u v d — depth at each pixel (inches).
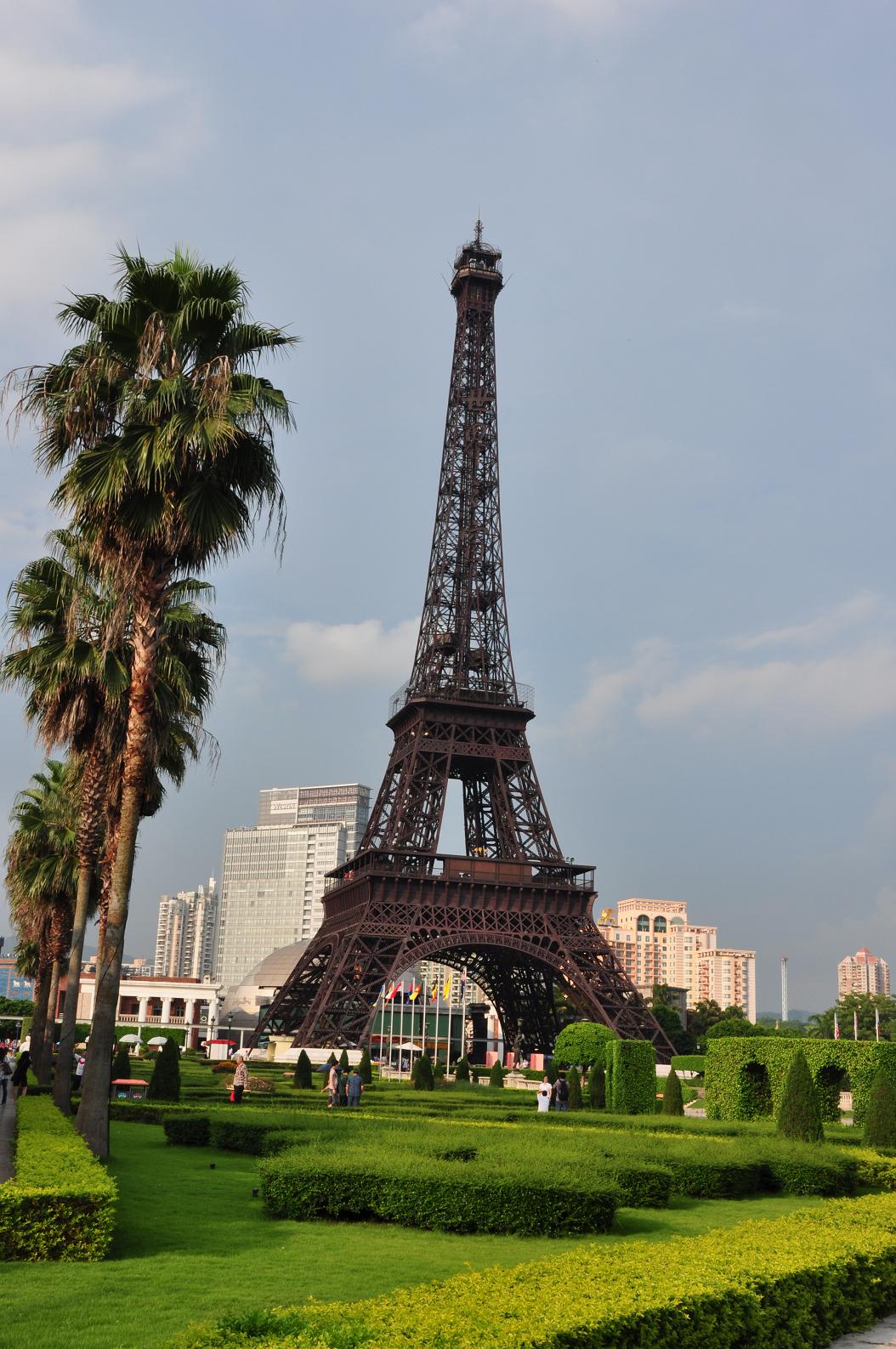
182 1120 2267.5
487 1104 3580.2
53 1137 1567.4
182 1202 1562.5
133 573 1862.7
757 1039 3142.2
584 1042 5487.2
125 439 1829.5
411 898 5777.6
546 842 6161.4
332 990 5319.9
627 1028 5674.2
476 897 5856.3
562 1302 874.8
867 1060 2945.4
